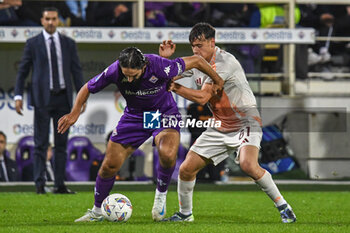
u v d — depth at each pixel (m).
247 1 47.38
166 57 23.41
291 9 47.72
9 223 23.42
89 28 38.78
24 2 43.31
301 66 46.50
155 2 46.25
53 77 35.00
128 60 19.91
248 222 24.17
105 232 19.56
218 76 22.25
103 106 40.69
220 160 23.33
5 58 40.00
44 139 35.53
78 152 40.72
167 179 23.34
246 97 23.09
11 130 40.19
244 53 41.44
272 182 22.86
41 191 35.97
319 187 41.97
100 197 23.48
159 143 22.77
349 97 44.62
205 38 22.72
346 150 43.81
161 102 22.80
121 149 22.94
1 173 40.16
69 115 21.95
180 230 20.08
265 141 41.97
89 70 38.22
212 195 37.00
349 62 50.94
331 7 50.94
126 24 45.75
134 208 29.48
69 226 21.42
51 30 35.19
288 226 21.55
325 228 21.06
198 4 47.09
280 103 43.94
